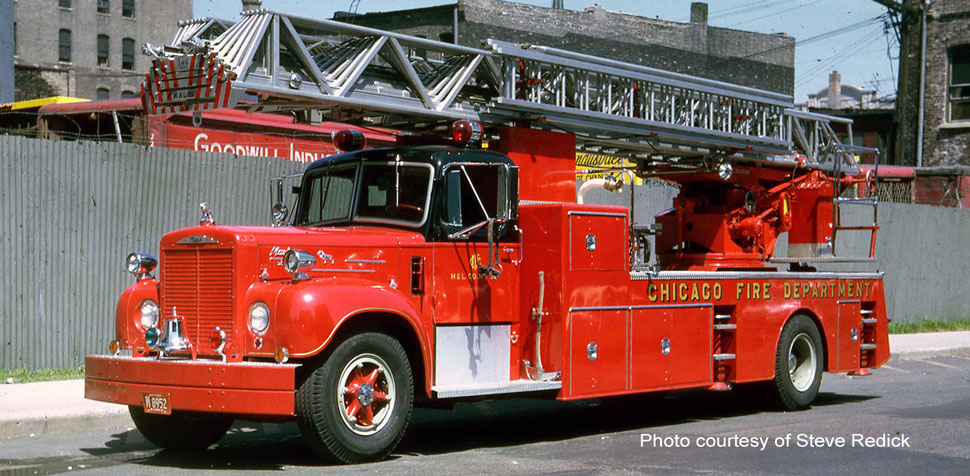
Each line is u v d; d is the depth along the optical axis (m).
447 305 8.02
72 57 59.94
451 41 32.44
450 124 8.88
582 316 8.55
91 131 18.27
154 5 63.94
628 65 9.62
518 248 8.60
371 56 8.09
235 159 12.91
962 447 8.26
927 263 22.03
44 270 11.43
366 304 7.23
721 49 37.69
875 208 12.21
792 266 11.91
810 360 11.05
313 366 7.11
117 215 11.96
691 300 9.70
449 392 7.70
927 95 32.28
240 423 9.69
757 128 11.08
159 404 7.16
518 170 8.17
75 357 11.74
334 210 8.48
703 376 9.83
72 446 8.48
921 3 32.00
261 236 7.34
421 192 8.05
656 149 10.36
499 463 7.46
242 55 7.47
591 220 8.69
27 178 11.27
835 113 41.56
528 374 8.47
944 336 19.53
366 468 7.20
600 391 8.71
